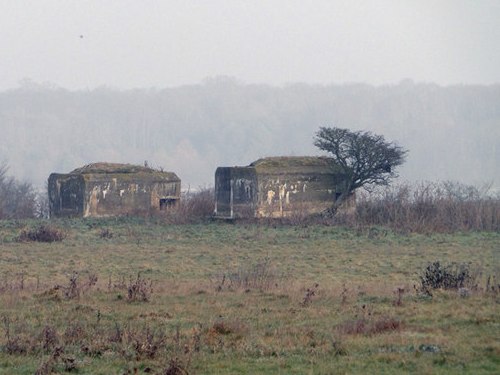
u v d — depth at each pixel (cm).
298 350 8356
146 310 11056
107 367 7806
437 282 12656
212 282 14388
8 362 8075
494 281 12925
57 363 7919
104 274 16412
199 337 8881
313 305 11394
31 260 18900
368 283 14538
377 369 7450
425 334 8975
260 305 11469
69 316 10644
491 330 9106
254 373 7425
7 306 11481
